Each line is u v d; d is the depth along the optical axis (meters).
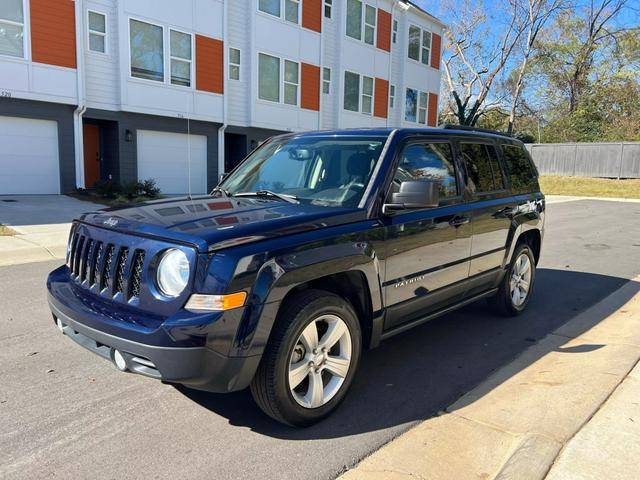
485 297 5.21
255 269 2.86
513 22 35.56
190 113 18.84
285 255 2.99
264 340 2.90
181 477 2.71
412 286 3.96
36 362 4.17
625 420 3.19
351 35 24.97
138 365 2.88
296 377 3.12
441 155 4.46
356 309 3.69
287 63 22.06
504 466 2.74
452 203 4.43
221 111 19.83
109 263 3.17
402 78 28.36
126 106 17.08
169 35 17.91
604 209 18.62
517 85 37.25
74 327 3.15
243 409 3.47
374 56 26.30
